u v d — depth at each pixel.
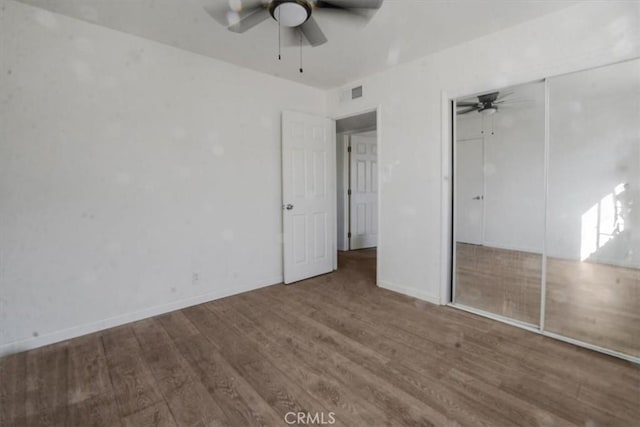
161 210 2.78
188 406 1.63
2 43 2.07
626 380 1.81
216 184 3.11
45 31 2.20
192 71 2.89
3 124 2.09
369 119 4.49
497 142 3.25
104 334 2.44
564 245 2.46
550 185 2.40
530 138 3.13
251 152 3.36
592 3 2.07
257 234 3.46
